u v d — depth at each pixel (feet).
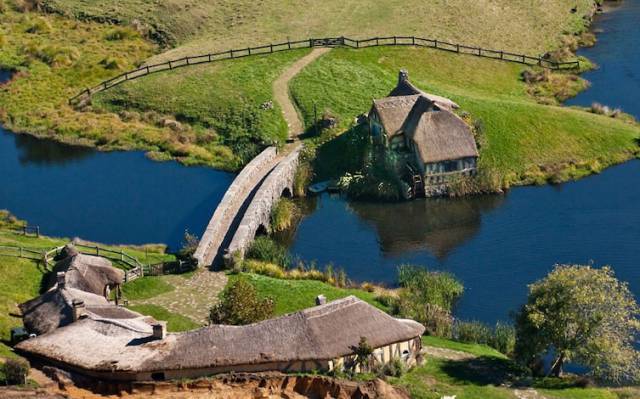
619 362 212.23
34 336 206.59
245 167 336.49
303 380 194.08
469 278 279.49
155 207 332.60
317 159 356.38
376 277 280.51
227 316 218.59
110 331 201.87
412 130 336.90
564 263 285.64
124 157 375.66
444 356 222.07
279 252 286.46
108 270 248.32
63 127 398.62
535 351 214.28
